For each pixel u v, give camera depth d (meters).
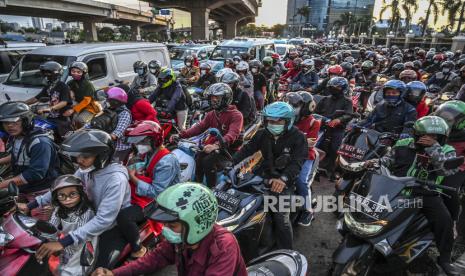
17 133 3.09
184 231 1.55
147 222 3.06
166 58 10.04
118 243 2.76
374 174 2.92
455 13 48.31
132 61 8.67
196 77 10.20
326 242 3.99
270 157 3.23
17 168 3.23
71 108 5.27
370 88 7.86
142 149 2.93
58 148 3.46
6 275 2.28
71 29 82.00
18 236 2.35
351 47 28.91
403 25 75.44
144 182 2.89
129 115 4.59
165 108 5.94
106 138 2.51
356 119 5.81
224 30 89.00
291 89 8.26
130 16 57.59
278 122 3.02
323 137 5.56
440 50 31.08
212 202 1.61
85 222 2.53
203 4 50.22
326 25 117.69
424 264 3.05
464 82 7.55
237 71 7.81
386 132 4.46
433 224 2.86
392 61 12.59
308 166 3.87
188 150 3.91
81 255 2.45
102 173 2.56
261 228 2.99
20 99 6.98
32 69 7.43
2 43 9.73
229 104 4.24
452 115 3.79
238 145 4.69
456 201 3.12
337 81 5.48
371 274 3.14
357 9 117.25
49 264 2.55
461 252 3.67
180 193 1.57
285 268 2.37
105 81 7.79
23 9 34.56
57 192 2.39
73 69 5.54
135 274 1.96
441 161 2.79
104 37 60.09
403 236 2.75
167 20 75.25
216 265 1.65
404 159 3.15
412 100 5.28
